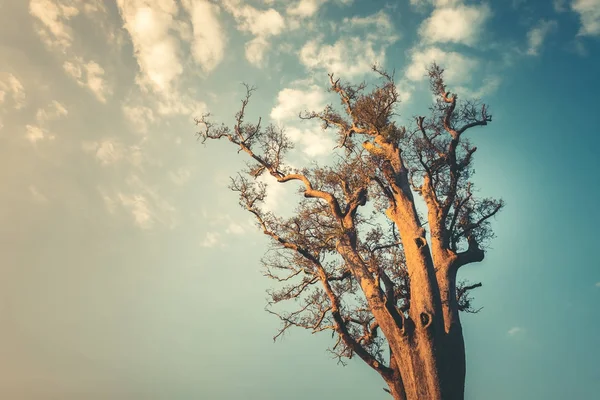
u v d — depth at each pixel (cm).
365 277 1761
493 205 2027
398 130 1914
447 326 1603
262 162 2089
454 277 1761
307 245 1898
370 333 1917
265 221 1941
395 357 1620
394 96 1877
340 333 1700
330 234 1823
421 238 1661
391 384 1675
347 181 1908
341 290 1984
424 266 1650
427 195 1953
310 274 1980
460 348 1573
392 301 1666
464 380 1553
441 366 1512
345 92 2081
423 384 1506
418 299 1612
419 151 2036
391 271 1945
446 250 1816
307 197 1964
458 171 1966
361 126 2008
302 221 1938
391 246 2012
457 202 1992
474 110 2036
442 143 2095
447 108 2055
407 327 1569
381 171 1866
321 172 1973
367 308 1934
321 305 1952
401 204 1834
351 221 1878
